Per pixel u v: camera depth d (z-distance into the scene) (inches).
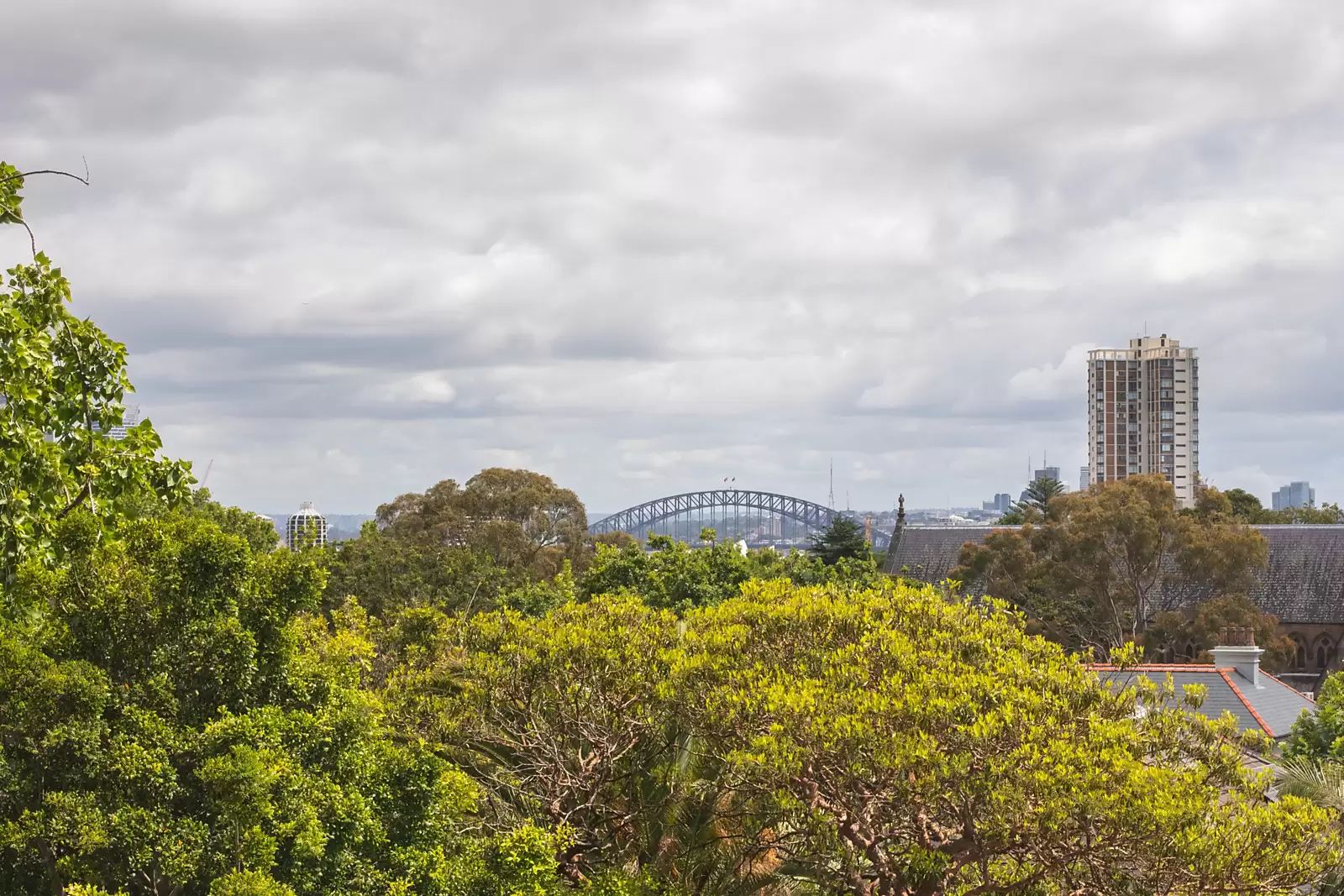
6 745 548.1
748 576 1830.7
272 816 549.3
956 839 717.3
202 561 613.3
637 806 849.5
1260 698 1699.1
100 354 724.0
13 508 644.1
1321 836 645.3
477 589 2362.2
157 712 577.3
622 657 869.2
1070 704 716.0
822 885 762.8
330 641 1027.3
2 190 647.1
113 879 553.3
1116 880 642.8
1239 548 2997.0
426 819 668.7
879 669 766.5
